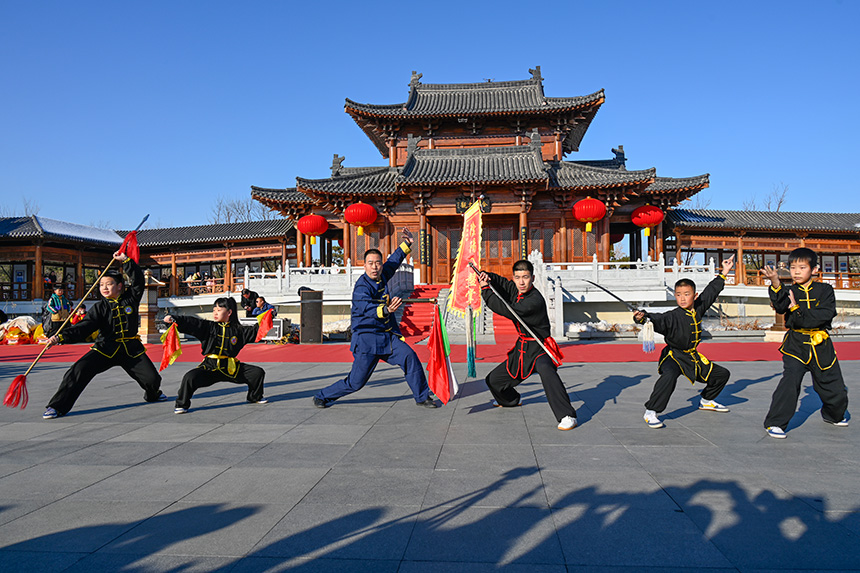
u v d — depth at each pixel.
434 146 32.47
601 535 3.07
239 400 7.81
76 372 6.85
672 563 2.74
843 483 3.89
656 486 3.86
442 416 6.48
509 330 20.33
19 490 3.97
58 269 37.41
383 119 31.58
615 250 55.19
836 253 36.25
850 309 27.53
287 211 32.31
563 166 30.77
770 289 5.69
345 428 5.90
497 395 6.82
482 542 3.00
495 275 6.46
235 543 3.03
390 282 25.30
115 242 36.84
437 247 29.97
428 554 2.87
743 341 18.12
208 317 30.84
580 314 23.45
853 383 8.74
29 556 2.90
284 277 24.89
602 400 7.43
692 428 5.70
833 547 2.89
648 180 27.34
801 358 5.50
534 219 29.61
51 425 6.24
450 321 21.25
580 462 4.48
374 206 30.06
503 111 30.48
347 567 2.75
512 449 4.93
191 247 37.91
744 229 33.47
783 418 5.28
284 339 19.17
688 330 5.91
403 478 4.12
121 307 7.36
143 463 4.64
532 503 3.57
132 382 9.77
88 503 3.68
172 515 3.45
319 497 3.73
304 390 8.74
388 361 7.28
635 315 6.01
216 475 4.27
